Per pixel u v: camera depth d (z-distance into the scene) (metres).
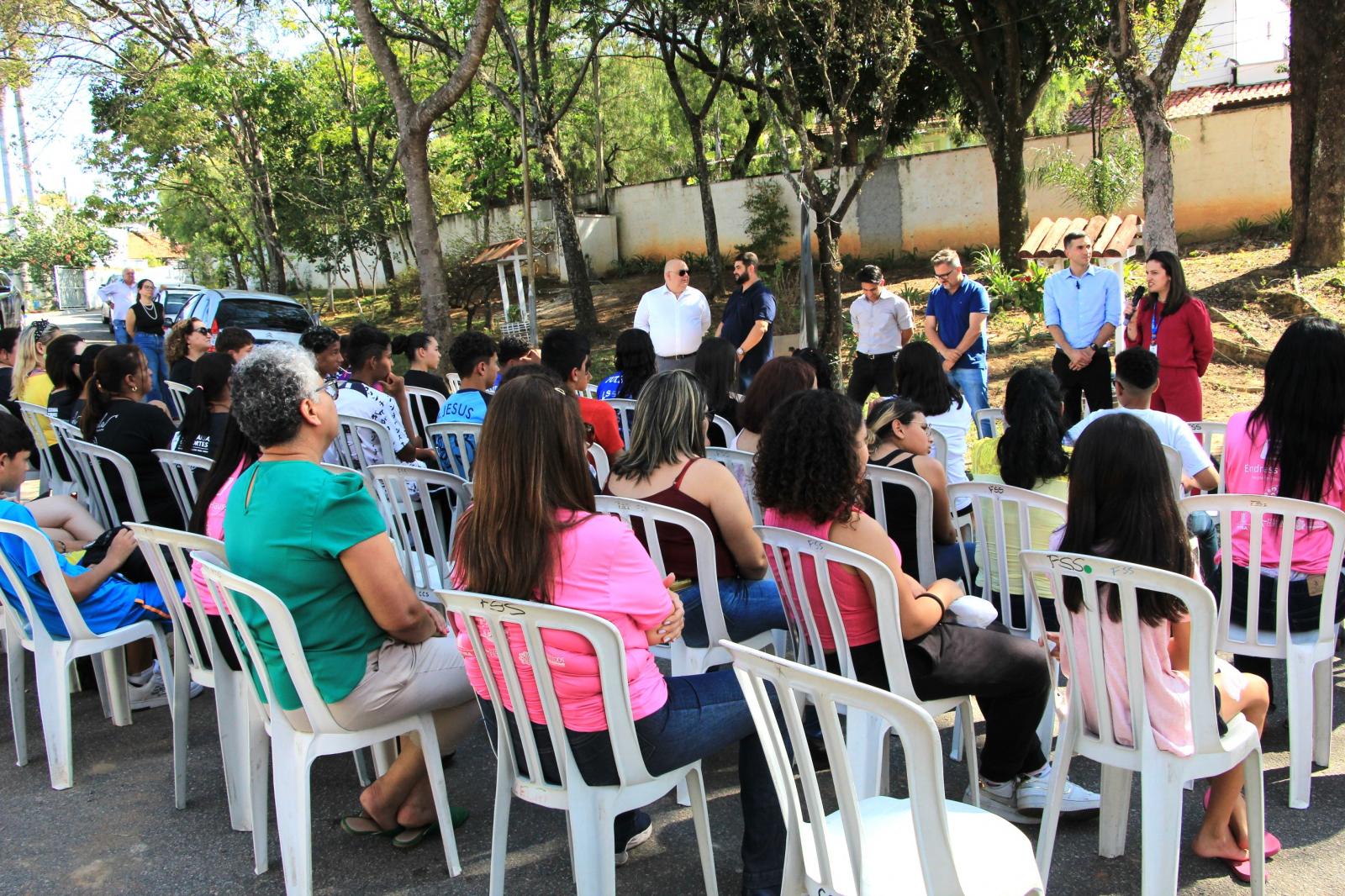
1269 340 10.11
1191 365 5.91
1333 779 3.07
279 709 2.61
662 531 3.18
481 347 5.10
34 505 4.00
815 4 10.98
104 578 3.40
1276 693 3.70
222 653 3.02
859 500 2.70
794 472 2.65
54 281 38.78
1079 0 13.77
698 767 2.48
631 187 23.88
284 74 21.95
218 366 4.32
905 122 17.50
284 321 12.88
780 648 3.43
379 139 25.67
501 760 2.43
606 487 3.27
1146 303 6.05
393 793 2.96
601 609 2.27
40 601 3.37
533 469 2.26
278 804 2.59
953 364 7.56
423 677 2.70
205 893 2.79
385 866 2.89
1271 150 15.95
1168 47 9.82
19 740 3.57
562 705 2.25
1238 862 2.63
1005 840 2.04
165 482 4.52
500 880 2.47
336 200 23.56
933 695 2.68
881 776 2.72
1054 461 3.33
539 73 17.00
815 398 2.67
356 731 2.62
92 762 3.59
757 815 2.57
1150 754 2.30
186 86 20.45
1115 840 2.74
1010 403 3.40
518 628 2.24
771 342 8.28
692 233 23.31
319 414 2.63
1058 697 3.28
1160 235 10.15
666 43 17.14
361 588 2.53
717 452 4.14
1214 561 3.51
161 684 4.09
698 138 18.52
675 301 8.43
